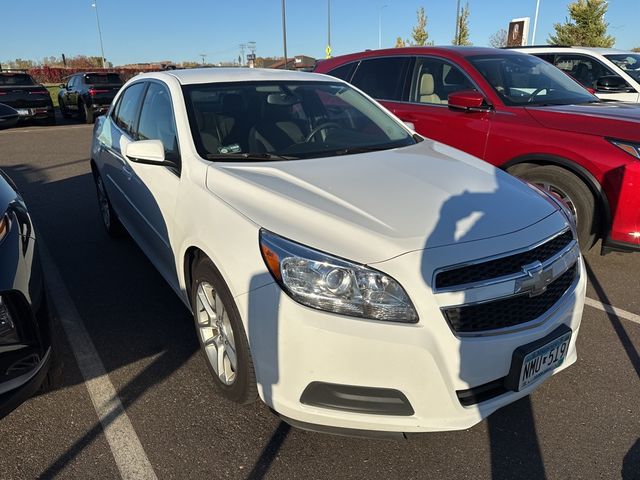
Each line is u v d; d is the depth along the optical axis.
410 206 2.31
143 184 3.44
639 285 3.94
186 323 3.42
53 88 32.03
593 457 2.29
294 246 2.07
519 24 20.98
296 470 2.22
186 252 2.77
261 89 3.51
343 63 6.24
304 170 2.72
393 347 1.93
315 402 2.06
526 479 2.18
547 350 2.18
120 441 2.38
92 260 4.49
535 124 4.27
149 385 2.78
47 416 2.55
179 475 2.19
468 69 4.95
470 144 4.69
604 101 4.96
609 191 3.83
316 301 1.98
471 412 2.07
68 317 3.50
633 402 2.63
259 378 2.17
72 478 2.18
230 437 2.40
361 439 2.39
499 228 2.19
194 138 2.99
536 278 2.12
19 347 2.13
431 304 1.95
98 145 4.86
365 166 2.82
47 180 7.73
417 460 2.28
